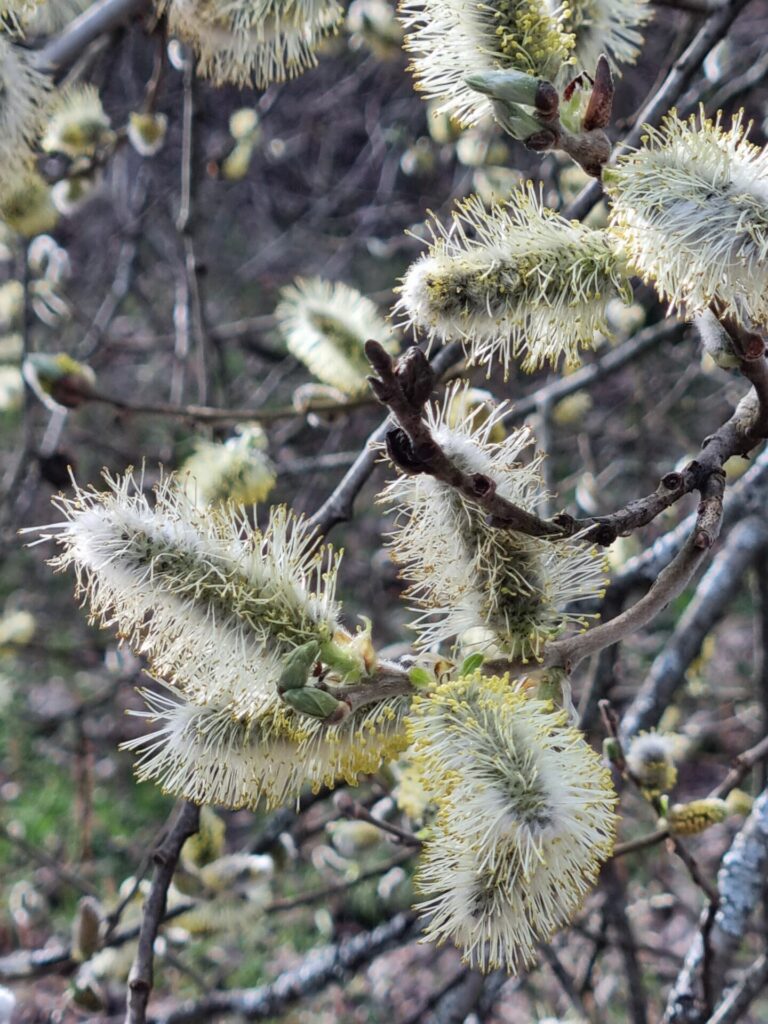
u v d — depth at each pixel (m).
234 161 0.50
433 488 0.19
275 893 0.57
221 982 0.54
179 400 0.51
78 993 0.33
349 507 0.27
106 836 0.67
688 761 0.54
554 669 0.19
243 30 0.29
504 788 0.16
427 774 0.17
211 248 0.95
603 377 0.43
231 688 0.18
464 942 0.17
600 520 0.18
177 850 0.24
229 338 0.67
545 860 0.16
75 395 0.32
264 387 0.69
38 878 0.64
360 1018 0.52
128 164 0.88
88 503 0.19
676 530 0.36
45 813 0.68
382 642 0.67
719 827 0.60
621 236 0.17
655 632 0.66
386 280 0.91
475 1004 0.36
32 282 0.54
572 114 0.18
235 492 0.31
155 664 0.19
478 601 0.19
